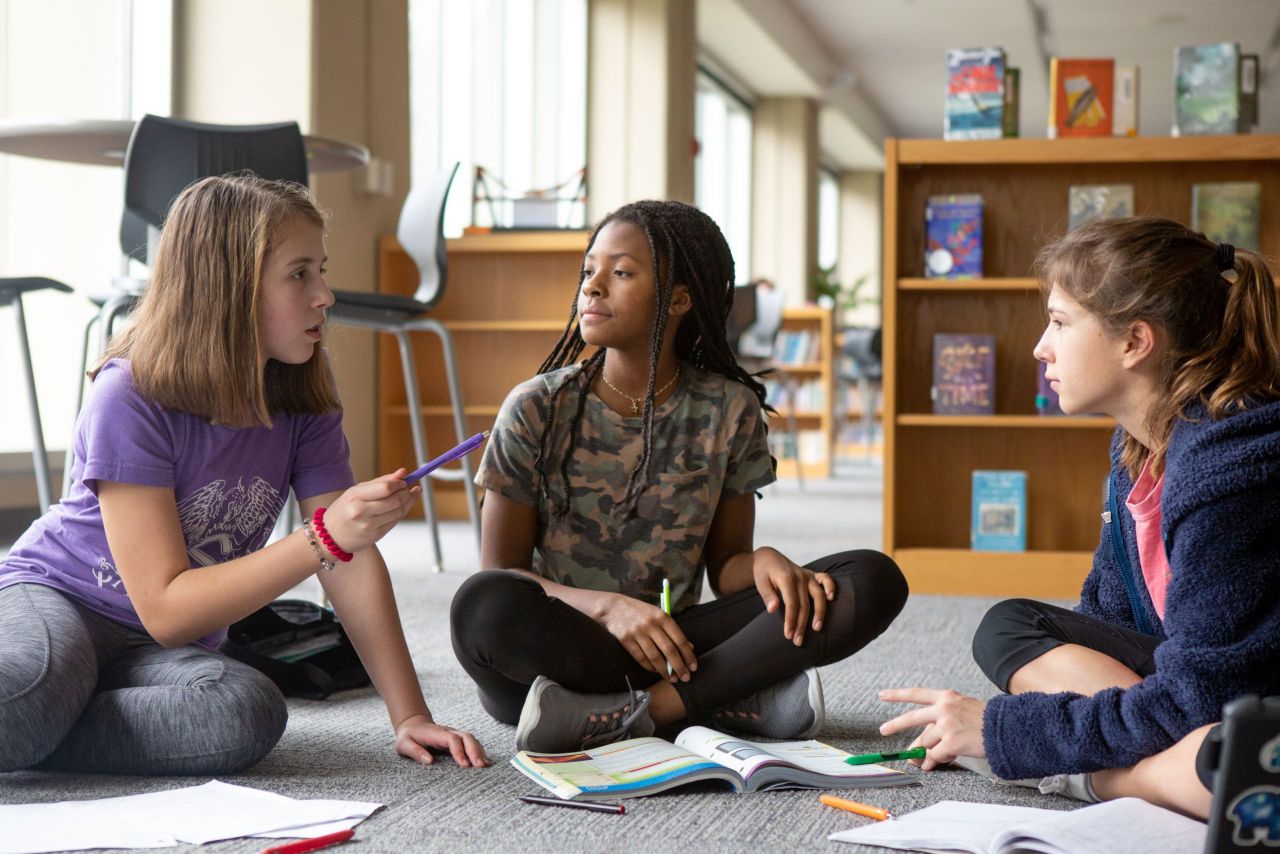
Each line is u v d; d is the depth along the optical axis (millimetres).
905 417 3068
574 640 1378
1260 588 1041
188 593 1264
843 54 10180
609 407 1557
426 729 1376
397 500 1254
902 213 3148
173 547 1303
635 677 1450
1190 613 1059
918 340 3176
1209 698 1040
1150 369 1192
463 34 5949
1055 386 1257
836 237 13062
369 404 4602
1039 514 3148
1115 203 3039
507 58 6395
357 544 1254
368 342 4582
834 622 1428
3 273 3736
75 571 1353
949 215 3062
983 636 1396
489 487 1523
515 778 1288
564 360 1713
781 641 1426
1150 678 1102
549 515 1552
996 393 3162
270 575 1253
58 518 1385
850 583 1438
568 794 1181
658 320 1510
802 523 4512
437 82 5703
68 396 3916
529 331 4727
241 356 1321
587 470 1541
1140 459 1286
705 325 1592
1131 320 1177
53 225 3865
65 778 1279
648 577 1548
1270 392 1125
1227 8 8906
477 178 5070
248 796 1177
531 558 1575
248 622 1787
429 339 4781
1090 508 3119
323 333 1464
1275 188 3008
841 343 8906
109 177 3994
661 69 6727
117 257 4008
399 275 4707
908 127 12727
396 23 4746
